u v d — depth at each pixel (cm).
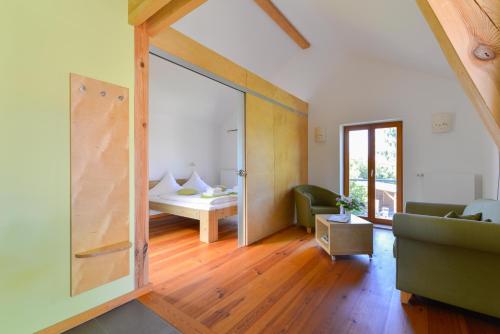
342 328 160
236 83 304
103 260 179
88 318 169
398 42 292
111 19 183
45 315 152
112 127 185
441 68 320
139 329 159
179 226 432
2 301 137
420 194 382
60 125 158
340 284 219
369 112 430
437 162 368
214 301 191
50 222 154
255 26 424
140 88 202
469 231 153
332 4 280
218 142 650
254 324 164
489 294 156
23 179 144
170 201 407
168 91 461
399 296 199
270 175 376
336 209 384
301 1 327
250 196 331
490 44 52
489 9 52
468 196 334
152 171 501
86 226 171
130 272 195
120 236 190
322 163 482
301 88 510
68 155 162
